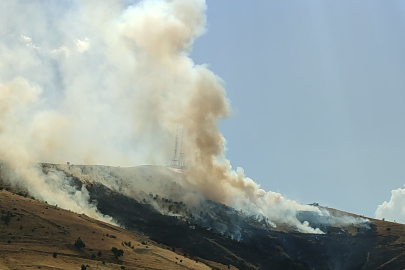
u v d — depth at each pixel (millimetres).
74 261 183625
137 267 195375
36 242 194875
